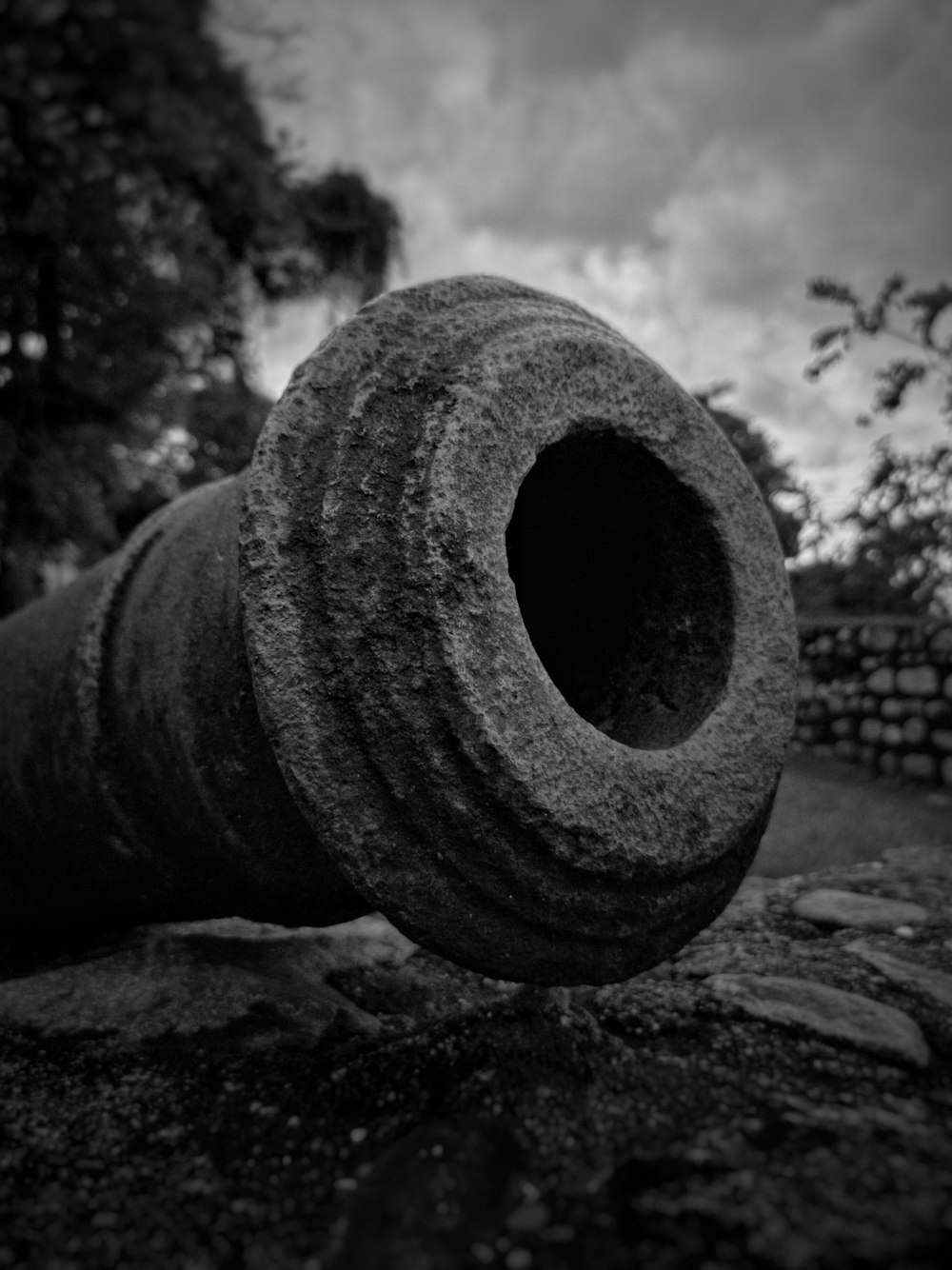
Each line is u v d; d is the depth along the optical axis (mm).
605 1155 1356
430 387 1680
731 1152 1331
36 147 4887
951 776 5391
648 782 1727
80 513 6625
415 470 1599
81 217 5562
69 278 6094
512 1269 1143
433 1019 2150
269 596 1586
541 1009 1797
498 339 1734
